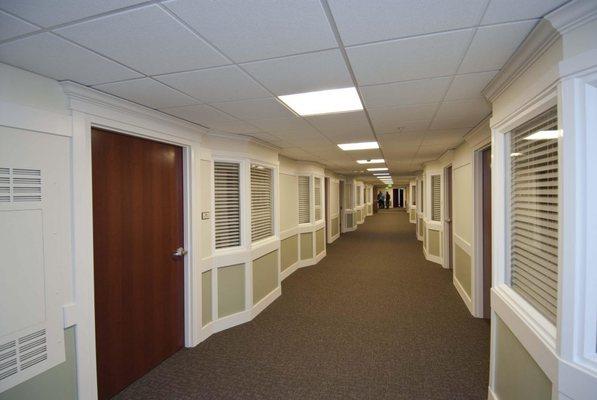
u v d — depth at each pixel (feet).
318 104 7.84
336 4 3.72
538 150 5.66
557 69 4.07
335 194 33.09
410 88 6.72
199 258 10.25
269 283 14.20
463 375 8.23
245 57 5.16
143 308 8.50
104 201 7.39
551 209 5.15
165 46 4.75
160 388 7.88
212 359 9.21
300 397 7.46
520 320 5.49
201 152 10.48
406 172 33.09
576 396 3.97
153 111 8.13
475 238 12.01
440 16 4.02
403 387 7.77
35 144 5.67
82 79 6.03
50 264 5.91
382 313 12.69
